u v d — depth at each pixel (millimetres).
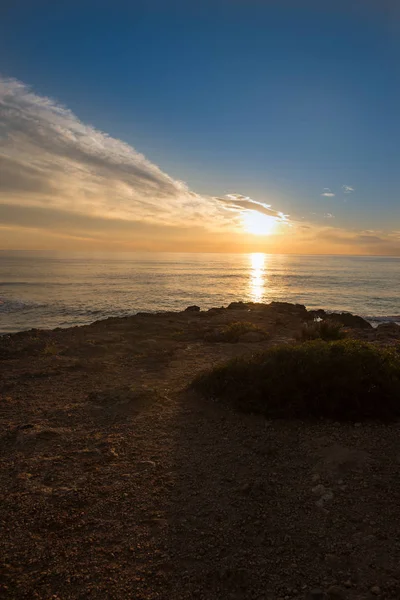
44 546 3023
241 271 120188
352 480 4035
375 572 2771
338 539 3135
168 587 2639
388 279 89625
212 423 5551
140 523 3330
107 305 36031
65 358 9328
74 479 4031
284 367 6117
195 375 7926
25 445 4781
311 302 43375
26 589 2594
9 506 3539
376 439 4988
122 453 4625
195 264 185625
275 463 4434
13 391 6906
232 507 3576
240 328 12523
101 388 7078
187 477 4105
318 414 5664
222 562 2869
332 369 5871
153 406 6184
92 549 3004
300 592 2594
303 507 3584
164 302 39469
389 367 6000
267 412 5750
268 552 2982
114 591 2596
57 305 35469
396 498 3703
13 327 24312
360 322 18578
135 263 187125
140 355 9695
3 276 79750
